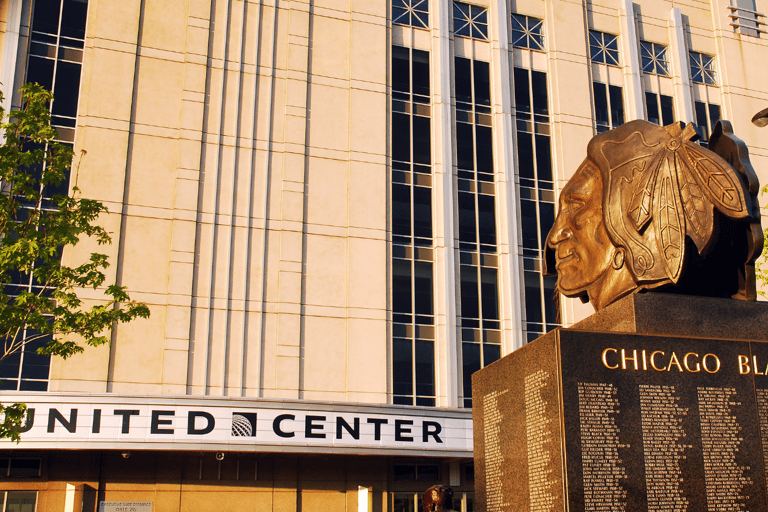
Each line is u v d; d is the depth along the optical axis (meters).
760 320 8.84
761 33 38.69
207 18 29.94
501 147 32.66
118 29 28.70
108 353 25.56
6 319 15.80
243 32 30.34
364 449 25.03
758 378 8.43
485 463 9.67
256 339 27.39
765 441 8.23
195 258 27.53
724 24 38.28
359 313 28.81
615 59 36.12
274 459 27.05
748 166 8.68
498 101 33.25
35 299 16.09
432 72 32.75
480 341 30.03
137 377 25.75
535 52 34.75
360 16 32.16
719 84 37.44
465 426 26.66
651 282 8.76
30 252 15.84
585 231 10.02
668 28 37.41
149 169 27.80
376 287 29.30
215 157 28.67
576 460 7.84
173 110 28.66
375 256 29.62
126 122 27.92
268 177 29.16
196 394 25.06
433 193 31.25
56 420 22.45
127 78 28.33
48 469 24.70
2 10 27.44
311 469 27.33
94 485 24.94
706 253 8.48
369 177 30.42
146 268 26.84
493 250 31.44
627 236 9.02
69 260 25.89
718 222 8.48
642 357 8.26
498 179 32.28
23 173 17.12
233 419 23.95
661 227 8.75
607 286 9.44
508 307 30.67
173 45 29.28
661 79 36.56
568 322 31.42
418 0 33.59
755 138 36.75
